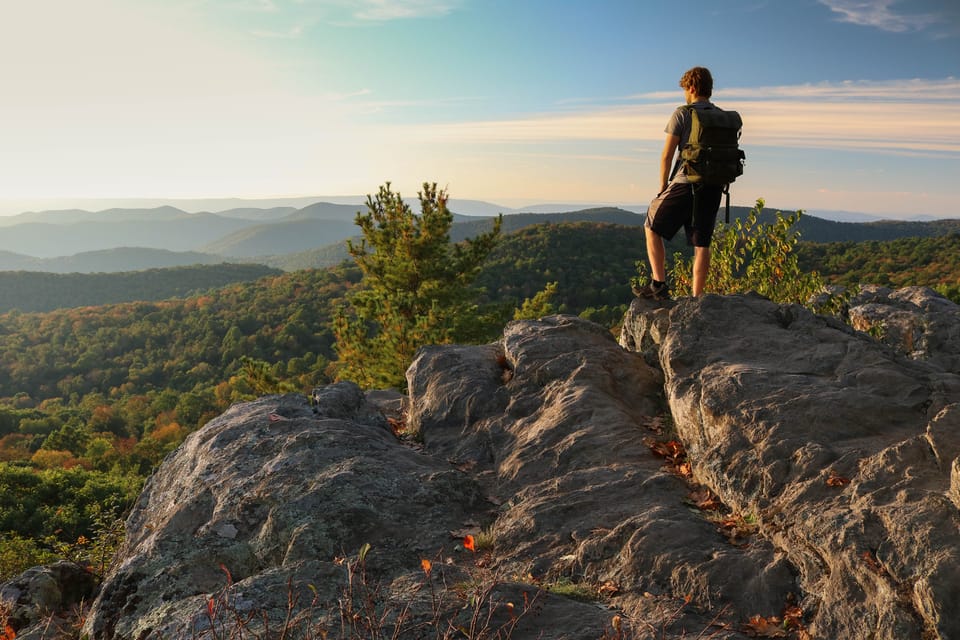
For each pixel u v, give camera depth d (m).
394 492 4.37
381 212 18.52
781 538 3.09
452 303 18.23
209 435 5.63
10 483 41.06
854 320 8.91
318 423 5.45
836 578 2.66
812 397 3.88
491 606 2.75
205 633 2.75
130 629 3.39
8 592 4.36
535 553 3.71
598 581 3.34
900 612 2.36
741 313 5.30
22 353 165.50
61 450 84.38
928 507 2.61
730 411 4.04
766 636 2.72
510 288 142.25
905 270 88.00
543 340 6.24
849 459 3.30
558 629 2.76
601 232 175.25
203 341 155.25
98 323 179.50
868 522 2.72
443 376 6.29
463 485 4.59
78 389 148.88
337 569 3.26
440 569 3.50
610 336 6.59
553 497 4.16
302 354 141.12
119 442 93.94
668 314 5.83
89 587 4.81
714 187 5.52
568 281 145.88
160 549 4.08
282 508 4.17
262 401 6.25
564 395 5.36
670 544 3.35
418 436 5.92
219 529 4.22
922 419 3.68
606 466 4.45
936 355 7.63
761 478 3.50
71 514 34.34
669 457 4.53
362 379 17.20
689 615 2.88
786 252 7.88
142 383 145.88
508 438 5.29
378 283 18.92
